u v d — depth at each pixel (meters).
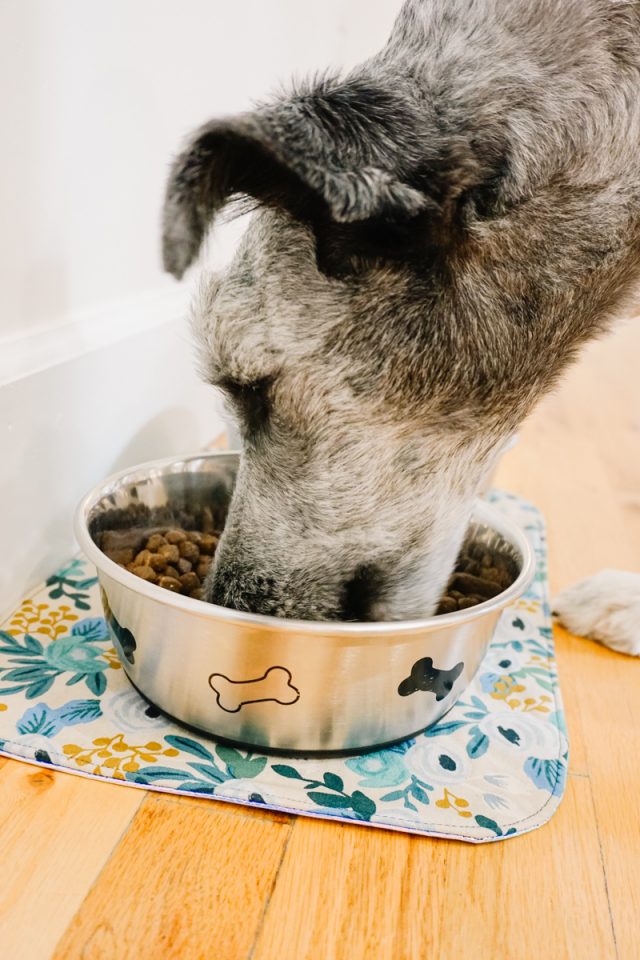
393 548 0.69
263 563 0.69
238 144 0.47
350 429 0.61
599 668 0.95
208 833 0.62
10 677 0.78
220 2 1.23
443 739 0.77
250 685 0.68
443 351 0.58
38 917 0.53
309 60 1.70
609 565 1.24
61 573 0.98
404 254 0.55
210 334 0.61
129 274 1.12
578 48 0.57
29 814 0.62
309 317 0.57
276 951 0.53
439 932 0.56
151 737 0.72
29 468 0.88
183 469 1.00
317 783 0.69
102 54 0.93
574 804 0.71
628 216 0.60
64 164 0.90
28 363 0.86
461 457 0.66
